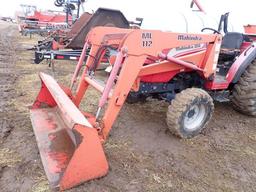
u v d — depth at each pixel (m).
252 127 4.46
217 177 3.03
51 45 7.73
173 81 4.21
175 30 4.20
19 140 3.45
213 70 4.06
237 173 3.14
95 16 6.84
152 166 3.11
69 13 15.45
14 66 7.95
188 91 3.62
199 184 2.88
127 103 4.99
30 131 3.69
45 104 3.77
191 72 4.20
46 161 2.71
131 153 3.34
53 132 3.19
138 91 3.89
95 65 3.73
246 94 4.48
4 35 17.95
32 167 2.90
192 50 3.78
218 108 5.23
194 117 3.78
